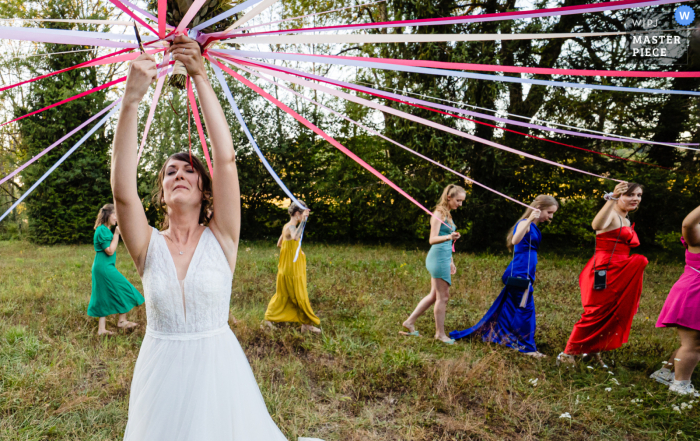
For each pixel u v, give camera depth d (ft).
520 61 31.83
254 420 4.75
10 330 12.87
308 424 8.47
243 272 24.08
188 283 4.44
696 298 9.70
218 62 4.13
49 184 42.55
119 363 11.01
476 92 32.65
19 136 43.78
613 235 11.01
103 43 2.90
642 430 8.56
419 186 37.60
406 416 8.88
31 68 38.19
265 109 45.57
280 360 11.57
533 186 35.58
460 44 31.09
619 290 10.99
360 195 41.50
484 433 8.32
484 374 10.63
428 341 13.26
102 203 44.83
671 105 27.89
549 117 32.32
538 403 9.37
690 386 10.05
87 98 41.70
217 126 4.30
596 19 26.25
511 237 12.94
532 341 12.51
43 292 18.86
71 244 43.57
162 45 3.88
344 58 3.46
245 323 14.07
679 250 32.48
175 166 4.70
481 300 18.57
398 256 32.65
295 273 13.99
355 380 10.45
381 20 33.50
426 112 34.19
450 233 13.47
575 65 29.78
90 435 7.94
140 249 4.48
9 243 44.34
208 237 4.77
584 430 8.60
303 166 46.29
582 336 11.48
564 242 39.55
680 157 30.07
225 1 3.83
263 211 46.55
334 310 16.69
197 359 4.38
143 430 4.18
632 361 11.87
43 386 9.60
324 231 46.98
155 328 4.52
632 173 31.09
